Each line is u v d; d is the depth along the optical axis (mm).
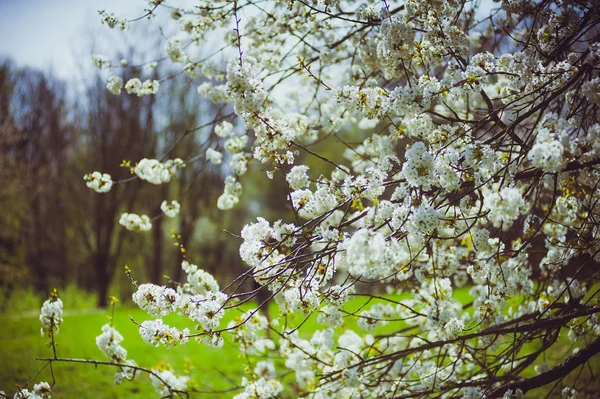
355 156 5297
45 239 31312
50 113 31828
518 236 4539
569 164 2977
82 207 31312
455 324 3738
